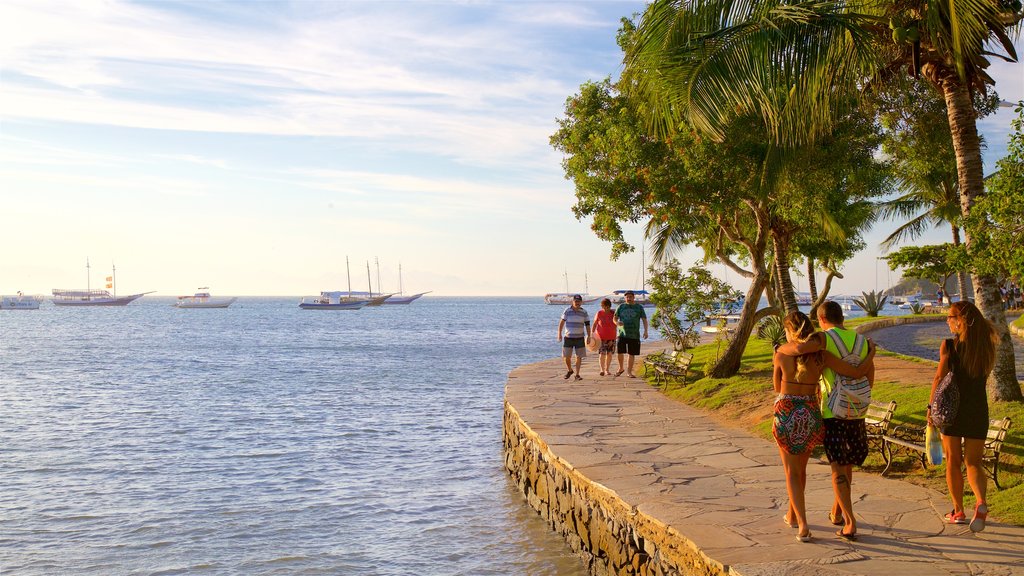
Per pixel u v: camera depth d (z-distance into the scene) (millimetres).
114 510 13320
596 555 9383
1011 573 6031
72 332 94500
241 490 14688
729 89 11008
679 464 10383
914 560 6336
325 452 18344
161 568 10578
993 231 9008
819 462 10289
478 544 11383
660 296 24766
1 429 21672
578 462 10594
